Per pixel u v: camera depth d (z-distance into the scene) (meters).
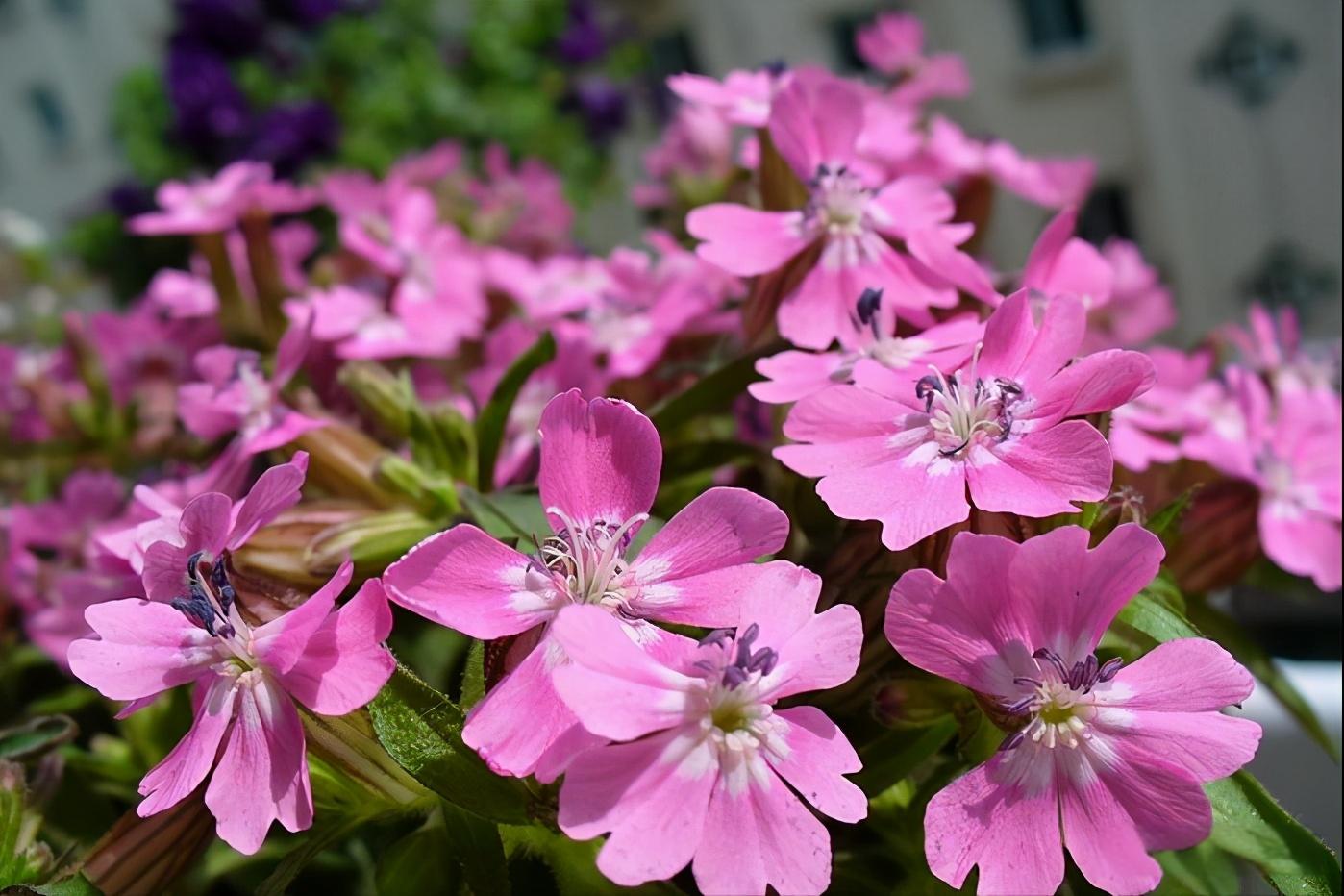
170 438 0.23
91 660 0.10
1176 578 0.14
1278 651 0.20
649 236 0.18
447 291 0.19
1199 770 0.09
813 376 0.12
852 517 0.10
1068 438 0.10
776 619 0.10
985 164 0.19
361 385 0.14
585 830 0.09
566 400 0.10
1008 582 0.09
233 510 0.10
